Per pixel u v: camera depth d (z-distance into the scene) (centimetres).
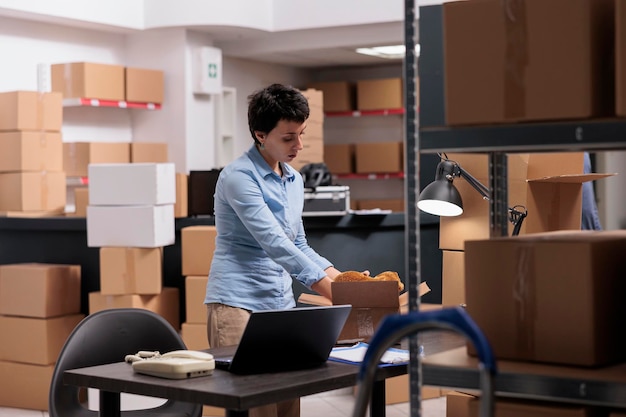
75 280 607
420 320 152
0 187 692
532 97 184
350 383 259
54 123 702
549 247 192
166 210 587
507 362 195
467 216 370
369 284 304
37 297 585
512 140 187
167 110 859
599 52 182
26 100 683
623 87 177
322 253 593
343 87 1047
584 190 433
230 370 262
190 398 239
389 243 609
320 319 265
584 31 179
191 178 619
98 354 331
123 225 582
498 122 188
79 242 621
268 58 987
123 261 580
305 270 313
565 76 181
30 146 685
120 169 580
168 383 248
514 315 196
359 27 848
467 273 202
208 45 876
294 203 344
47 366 583
